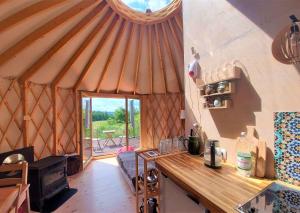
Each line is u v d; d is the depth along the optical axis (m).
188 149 1.64
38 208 2.42
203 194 0.85
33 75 3.30
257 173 1.05
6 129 2.97
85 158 4.77
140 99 5.68
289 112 0.91
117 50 3.92
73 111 4.36
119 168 4.18
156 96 5.65
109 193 2.87
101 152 5.74
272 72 0.99
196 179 1.03
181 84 5.13
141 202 2.53
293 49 0.83
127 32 3.66
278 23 0.95
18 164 1.68
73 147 4.35
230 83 1.21
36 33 2.53
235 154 1.24
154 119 5.72
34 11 2.15
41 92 3.67
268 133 1.02
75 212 2.35
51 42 2.92
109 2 2.84
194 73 1.60
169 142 1.73
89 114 5.04
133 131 5.93
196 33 1.64
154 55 4.30
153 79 5.03
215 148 1.24
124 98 5.40
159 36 3.86
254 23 1.09
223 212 0.71
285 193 0.83
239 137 1.20
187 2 1.80
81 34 3.13
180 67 4.57
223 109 1.34
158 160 1.43
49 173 2.68
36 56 3.00
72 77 4.01
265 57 1.03
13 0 1.94
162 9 3.38
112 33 3.48
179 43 3.85
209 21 1.47
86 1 2.61
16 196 1.28
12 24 2.15
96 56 3.71
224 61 1.32
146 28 3.67
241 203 0.76
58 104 4.05
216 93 1.31
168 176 1.21
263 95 1.04
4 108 2.97
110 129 6.75
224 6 1.31
